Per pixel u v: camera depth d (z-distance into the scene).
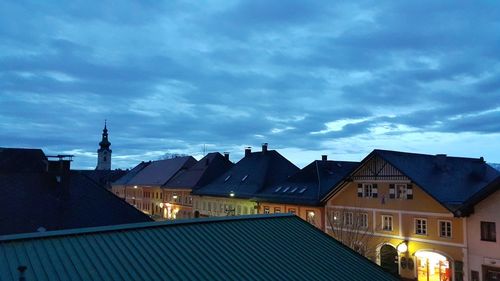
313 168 48.53
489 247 29.38
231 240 13.55
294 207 44.62
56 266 10.25
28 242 11.06
